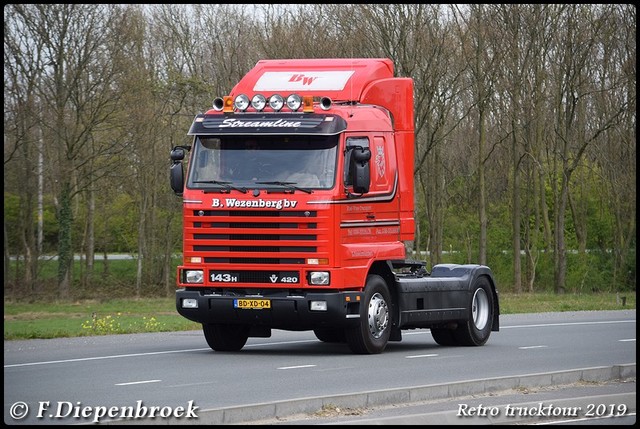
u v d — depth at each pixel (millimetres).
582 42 127875
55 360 41375
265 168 43062
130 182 127812
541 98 128875
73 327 64062
